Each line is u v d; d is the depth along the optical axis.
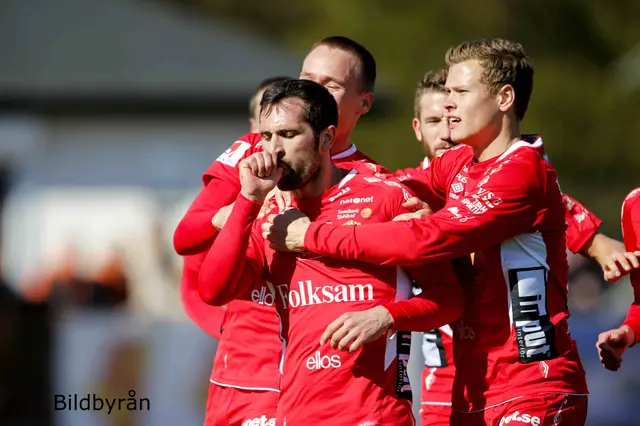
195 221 16.58
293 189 14.94
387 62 76.31
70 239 47.41
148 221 47.19
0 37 49.09
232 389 16.47
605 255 17.64
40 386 27.70
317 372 14.57
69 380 28.58
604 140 77.19
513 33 81.88
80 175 48.25
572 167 77.75
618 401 32.06
